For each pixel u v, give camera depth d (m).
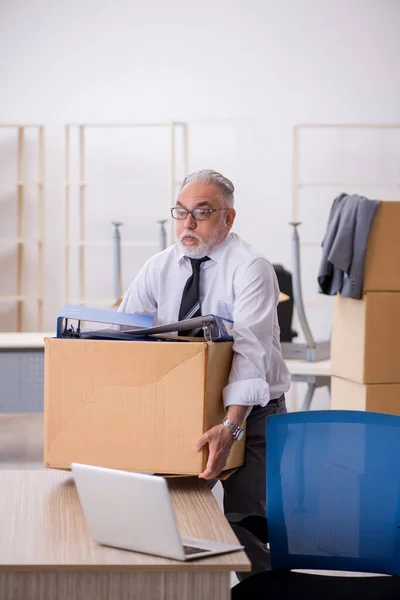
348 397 4.42
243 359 2.20
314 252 7.63
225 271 2.43
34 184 7.67
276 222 7.64
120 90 7.58
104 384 2.09
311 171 7.61
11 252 7.71
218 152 7.62
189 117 7.60
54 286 7.75
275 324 2.50
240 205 7.64
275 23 7.50
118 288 6.46
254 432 2.47
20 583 1.57
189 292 2.46
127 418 2.08
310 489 2.13
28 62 7.56
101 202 7.71
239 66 7.54
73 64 7.57
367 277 4.19
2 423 6.39
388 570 2.10
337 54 7.50
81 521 1.83
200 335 2.40
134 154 7.68
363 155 7.58
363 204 4.16
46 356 2.12
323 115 7.54
